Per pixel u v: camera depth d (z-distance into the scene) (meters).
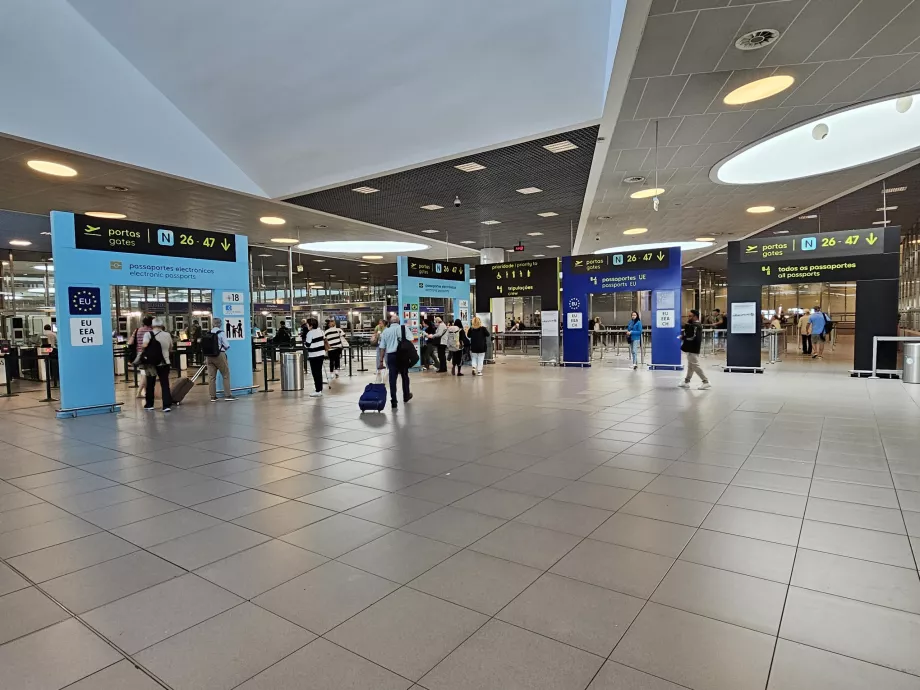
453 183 11.38
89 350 8.41
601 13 7.44
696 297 35.28
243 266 10.54
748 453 5.46
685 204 14.44
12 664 2.24
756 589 2.76
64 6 8.03
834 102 7.97
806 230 18.86
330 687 2.07
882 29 6.03
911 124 9.58
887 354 11.73
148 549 3.38
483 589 2.81
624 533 3.50
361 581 2.92
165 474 5.04
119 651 2.33
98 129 8.55
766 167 11.93
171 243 9.38
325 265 26.86
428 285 15.70
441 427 7.06
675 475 4.75
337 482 4.71
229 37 8.41
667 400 9.06
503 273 16.94
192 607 2.68
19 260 18.78
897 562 3.03
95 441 6.48
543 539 3.43
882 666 2.14
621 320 28.97
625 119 8.47
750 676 2.09
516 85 8.35
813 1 5.50
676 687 2.04
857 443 5.80
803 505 3.95
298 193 11.66
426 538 3.48
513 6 7.73
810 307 28.20
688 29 6.02
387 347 8.87
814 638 2.33
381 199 12.58
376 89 9.02
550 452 5.64
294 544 3.42
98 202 12.02
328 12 7.94
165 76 9.20
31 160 8.77
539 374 13.75
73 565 3.17
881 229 11.69
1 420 8.02
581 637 2.37
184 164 9.92
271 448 6.02
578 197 13.23
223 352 9.86
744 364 13.08
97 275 8.49
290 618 2.57
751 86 7.39
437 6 7.89
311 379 13.62
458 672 2.15
